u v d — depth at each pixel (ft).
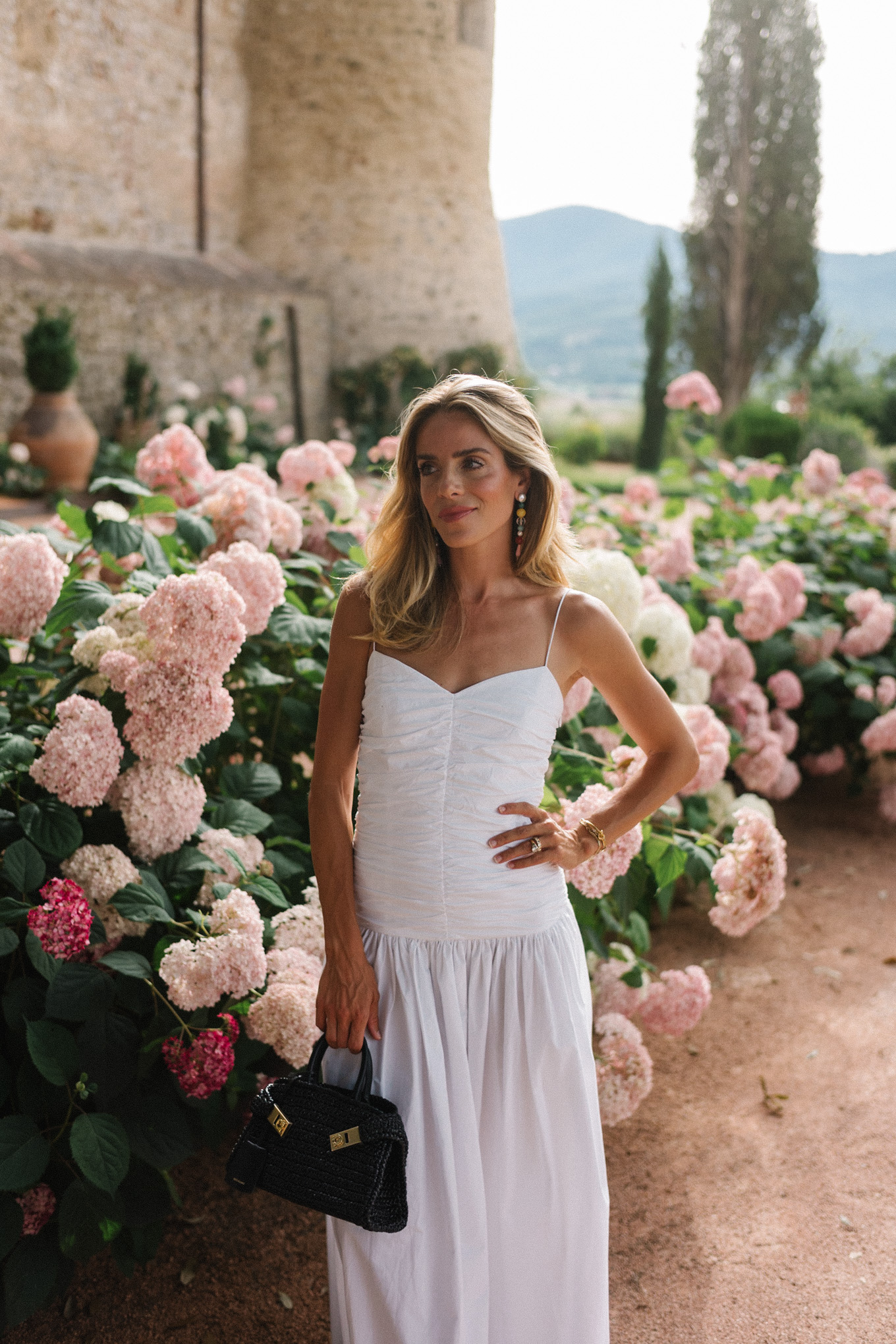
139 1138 6.29
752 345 78.13
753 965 11.48
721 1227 7.83
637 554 13.69
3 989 6.72
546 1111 5.32
